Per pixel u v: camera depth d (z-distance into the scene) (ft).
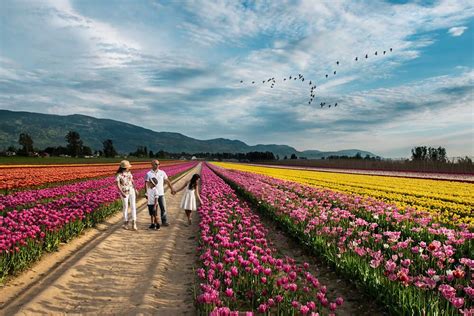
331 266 26.68
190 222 45.83
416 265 24.40
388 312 19.34
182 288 23.98
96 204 43.78
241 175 115.55
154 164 43.01
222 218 37.14
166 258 30.17
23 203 46.19
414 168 182.09
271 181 90.48
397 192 76.38
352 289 23.43
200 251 31.45
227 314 15.17
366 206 42.88
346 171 188.03
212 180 89.71
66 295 22.11
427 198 64.03
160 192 43.01
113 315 19.67
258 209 53.67
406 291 18.22
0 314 19.27
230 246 28.96
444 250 23.63
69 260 29.04
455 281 22.20
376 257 21.40
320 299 17.99
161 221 45.88
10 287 23.13
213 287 19.90
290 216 37.78
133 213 41.75
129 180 42.11
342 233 32.78
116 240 36.06
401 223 36.22
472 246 27.35
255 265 22.08
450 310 17.28
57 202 44.55
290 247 34.37
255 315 19.48
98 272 26.32
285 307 18.92
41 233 29.40
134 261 29.25
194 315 19.83
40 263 27.91
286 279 19.40
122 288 23.47
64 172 121.60
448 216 45.80
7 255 26.35
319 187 83.92
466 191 76.48
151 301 21.44
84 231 38.70
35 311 19.66
